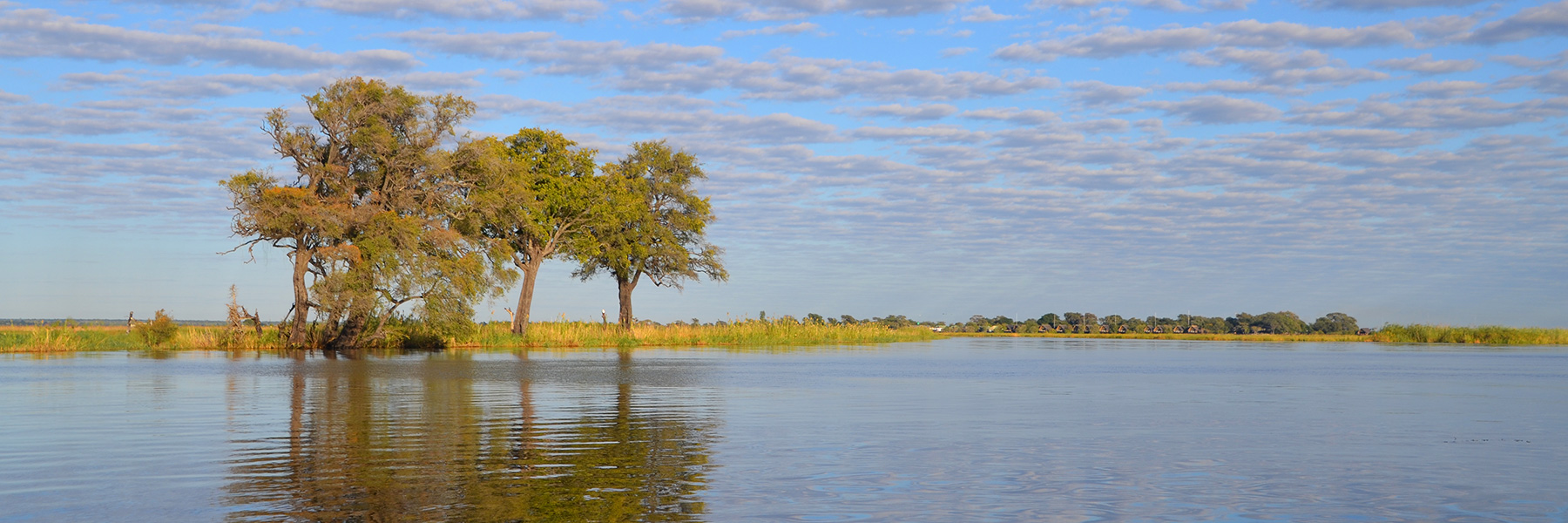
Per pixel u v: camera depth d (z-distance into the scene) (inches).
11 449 484.4
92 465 436.1
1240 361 1605.6
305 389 876.0
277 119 1918.1
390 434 544.1
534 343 2332.7
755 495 374.6
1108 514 344.5
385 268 1948.8
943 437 540.7
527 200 2297.0
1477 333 3063.5
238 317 2007.9
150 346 1943.9
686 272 2763.3
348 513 340.8
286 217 1863.9
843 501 364.5
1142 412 681.0
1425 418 650.2
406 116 2046.0
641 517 337.7
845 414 658.8
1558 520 338.6
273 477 409.1
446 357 1598.2
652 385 929.5
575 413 661.9
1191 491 386.3
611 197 2554.1
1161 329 5123.0
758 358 1611.7
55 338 1881.2
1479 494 380.8
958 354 1921.8
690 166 2792.8
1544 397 824.9
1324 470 434.6
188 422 601.9
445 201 2112.5
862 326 3048.7
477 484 395.2
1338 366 1411.2
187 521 328.8
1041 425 601.3
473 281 2060.8
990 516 341.4
